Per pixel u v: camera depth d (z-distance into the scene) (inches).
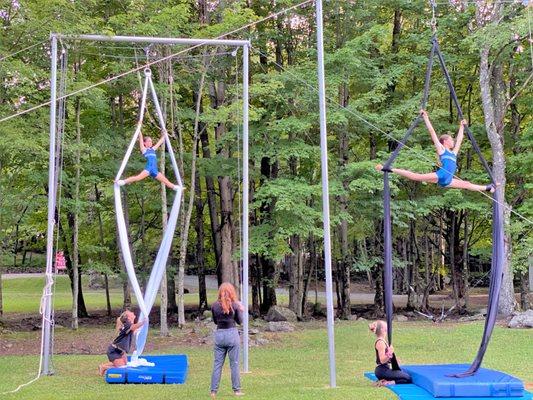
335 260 968.9
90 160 802.8
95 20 680.4
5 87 670.5
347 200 853.2
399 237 1098.7
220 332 332.5
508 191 888.9
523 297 876.6
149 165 447.8
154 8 727.7
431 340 611.2
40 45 685.9
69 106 717.9
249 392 349.7
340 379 407.5
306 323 819.4
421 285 1155.3
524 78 846.5
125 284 861.8
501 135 821.9
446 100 940.6
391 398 326.6
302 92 783.7
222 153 872.3
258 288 930.7
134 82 757.9
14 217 804.6
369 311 984.9
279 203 731.4
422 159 774.5
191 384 386.9
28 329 770.8
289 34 887.1
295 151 766.5
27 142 616.7
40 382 399.2
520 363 469.7
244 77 478.6
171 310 983.0
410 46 946.7
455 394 325.1
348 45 797.2
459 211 999.0
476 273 1385.3
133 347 553.9
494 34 741.9
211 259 1160.2
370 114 810.2
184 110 804.6
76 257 768.9
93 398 337.7
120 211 433.7
